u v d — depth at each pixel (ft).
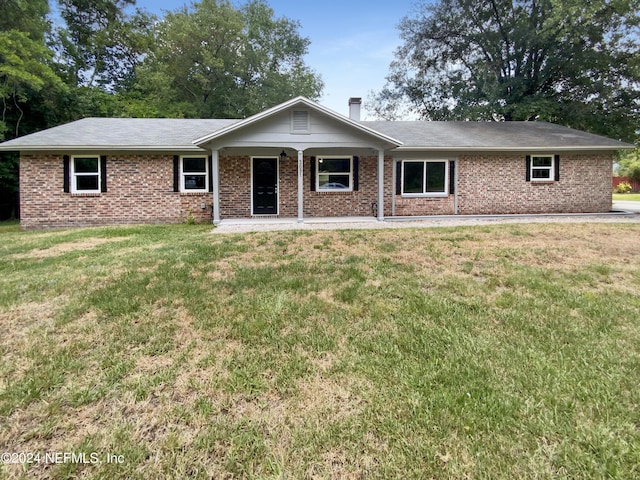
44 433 6.53
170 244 22.52
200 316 11.26
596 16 50.75
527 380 7.84
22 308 12.03
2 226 39.40
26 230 34.81
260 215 39.09
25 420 6.86
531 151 40.47
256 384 7.88
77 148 34.45
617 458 5.74
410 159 39.68
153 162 36.76
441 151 39.45
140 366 8.63
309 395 7.50
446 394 7.39
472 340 9.68
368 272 15.80
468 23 65.62
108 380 8.07
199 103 80.74
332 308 11.87
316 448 6.08
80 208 35.99
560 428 6.41
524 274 15.35
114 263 17.49
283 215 39.47
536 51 60.80
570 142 40.75
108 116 60.03
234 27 80.89
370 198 39.96
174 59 79.30
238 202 38.65
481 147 38.70
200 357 8.99
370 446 6.10
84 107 54.08
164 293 13.15
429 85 73.51
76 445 6.23
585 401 7.14
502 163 40.65
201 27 79.61
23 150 34.42
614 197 82.48
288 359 8.86
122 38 75.72
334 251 20.03
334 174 39.47
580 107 55.42
